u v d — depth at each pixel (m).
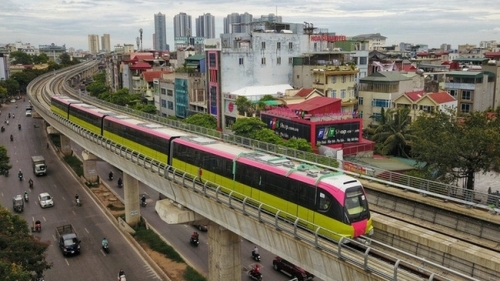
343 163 35.19
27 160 77.75
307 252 22.39
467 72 76.94
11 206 55.09
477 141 36.19
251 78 76.56
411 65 98.69
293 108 60.34
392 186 29.50
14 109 128.38
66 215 52.50
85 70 185.62
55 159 78.88
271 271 37.94
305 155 34.53
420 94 68.69
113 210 53.81
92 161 64.00
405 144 57.34
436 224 25.72
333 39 89.94
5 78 154.62
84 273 38.28
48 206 54.97
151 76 106.31
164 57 149.50
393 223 24.17
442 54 139.25
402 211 27.78
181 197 33.84
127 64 119.81
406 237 22.92
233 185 29.84
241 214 26.62
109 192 60.75
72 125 60.53
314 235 22.02
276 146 36.53
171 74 95.12
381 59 100.88
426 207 26.38
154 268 39.00
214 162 31.83
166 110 94.06
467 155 37.09
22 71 164.25
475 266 19.86
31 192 60.91
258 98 71.31
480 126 40.38
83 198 58.78
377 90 71.56
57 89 117.06
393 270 18.30
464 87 74.88
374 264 19.11
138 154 39.94
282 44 78.88
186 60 104.94
